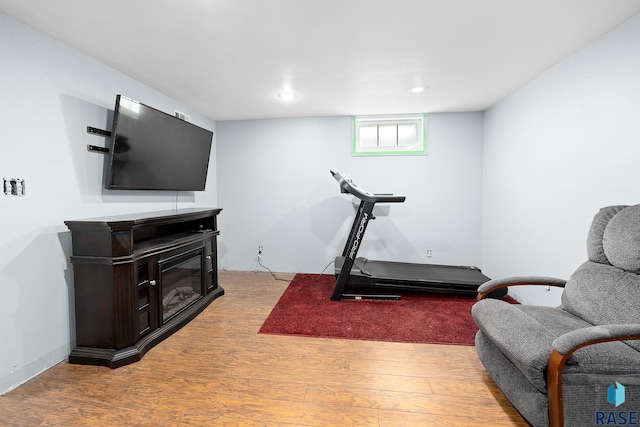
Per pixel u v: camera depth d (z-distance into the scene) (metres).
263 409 1.62
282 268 4.41
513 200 3.23
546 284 2.00
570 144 2.39
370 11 1.79
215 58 2.40
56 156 2.08
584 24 1.93
